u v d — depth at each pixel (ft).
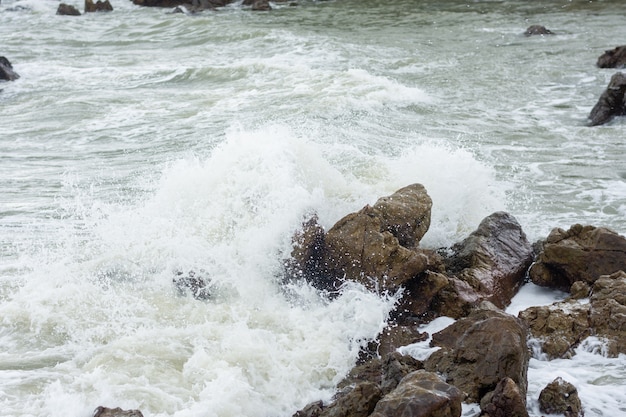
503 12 99.09
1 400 22.57
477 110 56.65
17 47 87.45
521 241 31.91
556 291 30.09
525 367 22.68
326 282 28.96
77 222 36.58
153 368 24.17
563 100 59.06
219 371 23.75
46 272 30.58
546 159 45.93
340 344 25.84
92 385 23.29
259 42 84.43
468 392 22.09
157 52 83.10
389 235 28.78
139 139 51.57
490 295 28.68
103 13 113.39
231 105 59.06
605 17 92.32
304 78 65.21
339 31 89.40
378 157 43.34
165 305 28.27
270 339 25.80
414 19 96.43
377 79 63.21
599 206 38.50
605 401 22.34
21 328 26.81
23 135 53.16
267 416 22.62
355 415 21.08
